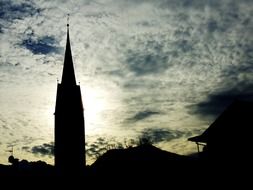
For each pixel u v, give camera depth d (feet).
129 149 100.68
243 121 76.74
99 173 101.45
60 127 150.51
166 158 95.09
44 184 133.90
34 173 137.39
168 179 91.81
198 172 86.53
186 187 87.71
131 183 94.32
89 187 104.47
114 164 98.89
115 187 96.32
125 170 96.43
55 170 142.00
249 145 74.54
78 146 148.05
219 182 79.41
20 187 130.11
